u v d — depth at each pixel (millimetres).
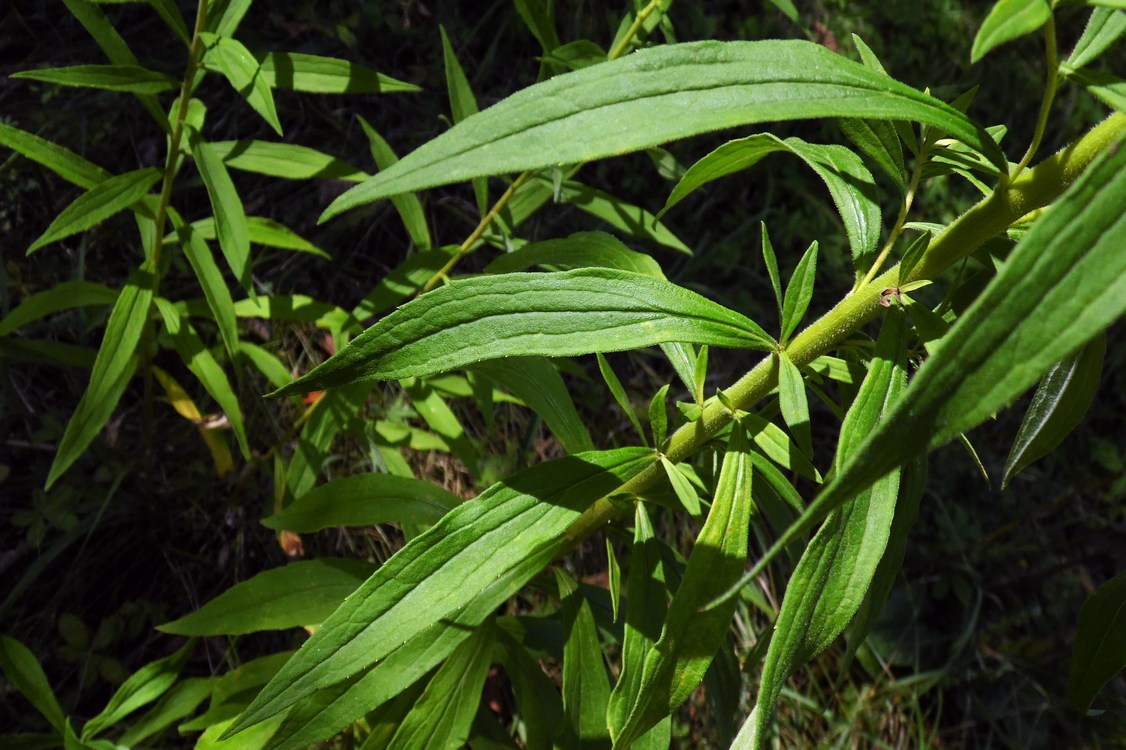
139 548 639
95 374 500
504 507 394
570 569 736
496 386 630
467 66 820
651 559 427
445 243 785
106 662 600
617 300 366
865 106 332
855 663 814
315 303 572
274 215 733
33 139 479
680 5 873
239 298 703
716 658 486
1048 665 857
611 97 323
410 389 570
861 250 378
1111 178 284
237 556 660
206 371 525
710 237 864
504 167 321
